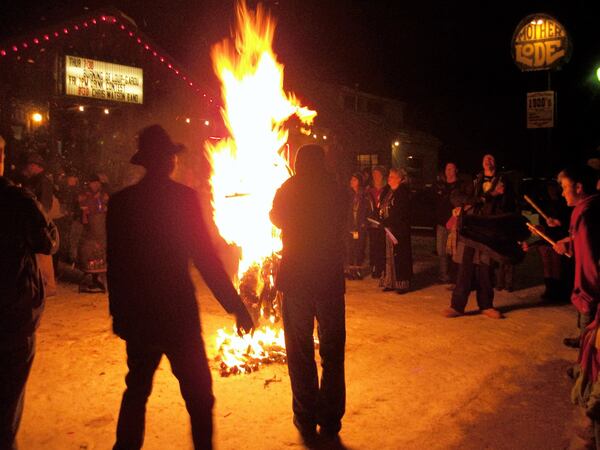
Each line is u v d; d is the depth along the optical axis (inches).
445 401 185.2
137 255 126.9
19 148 498.9
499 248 285.9
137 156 133.0
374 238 408.2
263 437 160.4
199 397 129.3
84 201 354.3
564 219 329.1
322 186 161.9
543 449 153.0
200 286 378.0
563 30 457.7
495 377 206.2
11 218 120.4
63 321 282.7
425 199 832.9
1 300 118.4
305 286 156.4
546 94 466.9
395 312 305.0
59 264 456.8
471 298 342.6
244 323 132.1
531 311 307.1
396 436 161.2
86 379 202.7
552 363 221.1
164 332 126.4
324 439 159.2
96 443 155.6
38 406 179.3
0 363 120.2
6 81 494.0
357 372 211.6
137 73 578.6
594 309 180.7
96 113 580.7
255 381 201.2
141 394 131.3
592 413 135.3
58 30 518.3
